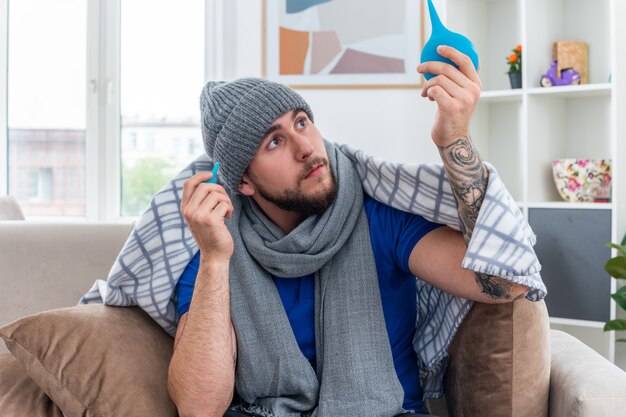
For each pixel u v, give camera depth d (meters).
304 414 1.48
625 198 2.90
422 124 3.67
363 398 1.42
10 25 3.92
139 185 3.92
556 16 3.24
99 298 1.67
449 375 1.55
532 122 3.12
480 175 1.29
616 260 2.61
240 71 3.77
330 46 3.71
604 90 2.97
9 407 1.42
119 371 1.39
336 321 1.47
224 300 1.45
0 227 1.97
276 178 1.45
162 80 3.88
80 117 3.91
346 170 1.52
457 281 1.39
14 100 3.93
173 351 1.52
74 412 1.38
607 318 2.88
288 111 1.44
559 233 2.98
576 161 3.01
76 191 3.93
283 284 1.54
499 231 1.27
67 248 1.96
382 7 3.67
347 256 1.50
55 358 1.39
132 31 3.87
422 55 1.29
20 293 1.92
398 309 1.54
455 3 3.33
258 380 1.48
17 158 3.95
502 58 3.47
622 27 2.87
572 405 1.31
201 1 3.84
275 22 3.73
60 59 3.90
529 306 1.41
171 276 1.54
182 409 1.42
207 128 1.52
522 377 1.41
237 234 1.54
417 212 1.46
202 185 1.41
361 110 3.71
